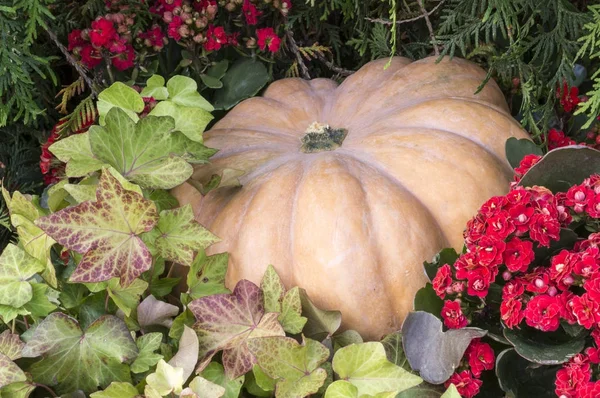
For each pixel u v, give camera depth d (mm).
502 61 1029
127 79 1121
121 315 886
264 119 1031
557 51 1071
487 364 815
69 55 1070
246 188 946
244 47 1164
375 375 830
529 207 804
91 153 901
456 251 909
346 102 1028
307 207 904
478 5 1066
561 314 778
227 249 926
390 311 890
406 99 1006
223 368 860
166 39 1093
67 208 839
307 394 827
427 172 920
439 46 1125
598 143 1010
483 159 930
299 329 871
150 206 846
